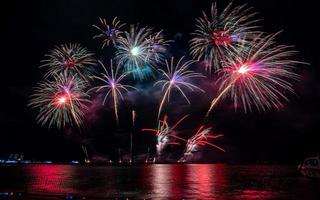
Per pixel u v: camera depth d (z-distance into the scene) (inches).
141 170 4500.5
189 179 2549.2
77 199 964.0
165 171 4212.6
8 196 975.6
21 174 3257.9
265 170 4217.5
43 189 1574.8
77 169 4724.4
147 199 1164.5
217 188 1764.3
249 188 1733.5
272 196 1348.4
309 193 1432.1
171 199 1238.9
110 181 2367.1
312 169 2010.3
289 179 2345.0
